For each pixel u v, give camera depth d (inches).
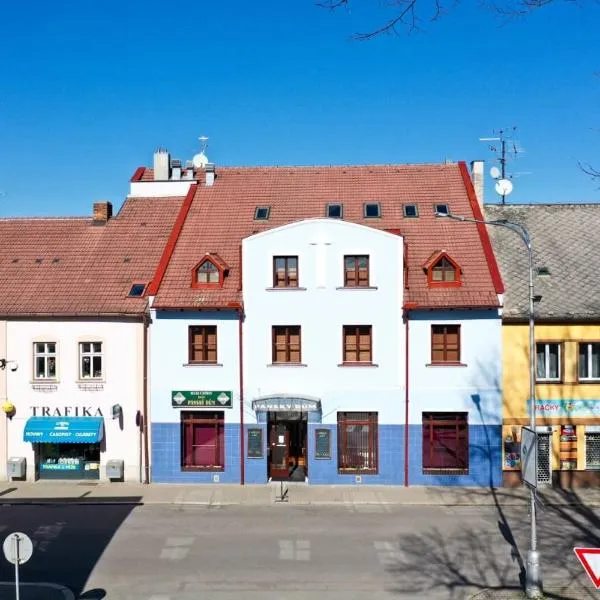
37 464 1053.8
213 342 1045.8
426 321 1013.2
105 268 1124.5
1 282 1109.1
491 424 1007.0
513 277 1079.6
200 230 1153.4
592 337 1006.4
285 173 1293.1
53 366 1059.9
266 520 873.5
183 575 698.2
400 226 1128.8
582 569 705.6
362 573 702.5
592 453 1012.5
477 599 636.1
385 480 1020.5
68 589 664.4
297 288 1026.1
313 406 1009.5
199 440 1048.8
